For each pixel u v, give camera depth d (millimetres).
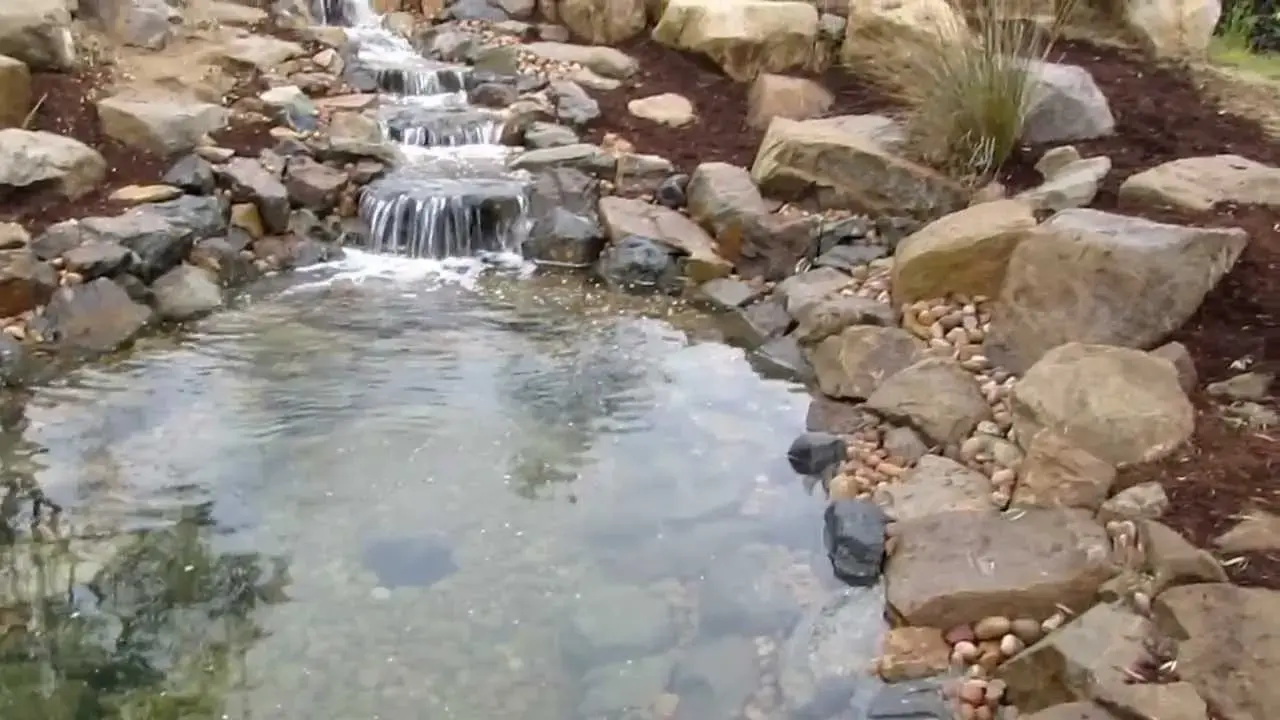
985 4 7707
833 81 8523
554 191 7195
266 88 8016
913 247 5910
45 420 4832
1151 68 8055
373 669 3449
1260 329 4812
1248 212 5707
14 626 3586
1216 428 4242
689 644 3600
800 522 4305
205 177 6770
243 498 4320
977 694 3281
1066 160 6551
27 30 7215
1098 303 4980
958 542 3869
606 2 9305
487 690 3375
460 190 7070
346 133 7637
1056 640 3246
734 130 8047
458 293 6445
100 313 5664
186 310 5957
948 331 5574
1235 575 3441
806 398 5316
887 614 3721
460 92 8609
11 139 6406
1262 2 9180
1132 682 3051
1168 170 6133
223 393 5125
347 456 4637
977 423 4762
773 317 6043
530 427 4934
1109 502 3912
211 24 8797
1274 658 3037
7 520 4121
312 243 6836
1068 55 8250
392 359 5531
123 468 4484
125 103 7168
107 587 3787
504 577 3910
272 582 3842
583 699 3346
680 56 9008
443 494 4395
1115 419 4199
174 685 3354
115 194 6562
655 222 6945
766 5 8766
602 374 5473
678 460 4719
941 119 6879
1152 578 3488
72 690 3316
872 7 8336
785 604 3811
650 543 4133
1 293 5602
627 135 7965
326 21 9789
